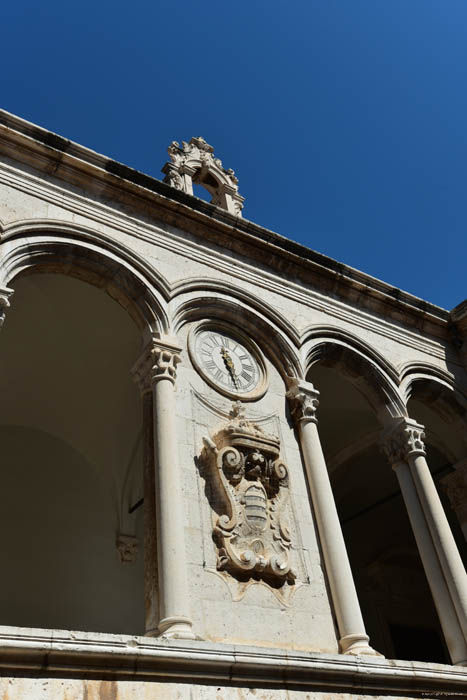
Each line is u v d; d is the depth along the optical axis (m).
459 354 15.98
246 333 12.31
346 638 9.45
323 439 17.17
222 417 10.79
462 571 11.48
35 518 14.54
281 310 12.98
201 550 9.16
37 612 13.62
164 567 8.52
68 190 11.32
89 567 14.77
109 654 7.00
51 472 15.20
